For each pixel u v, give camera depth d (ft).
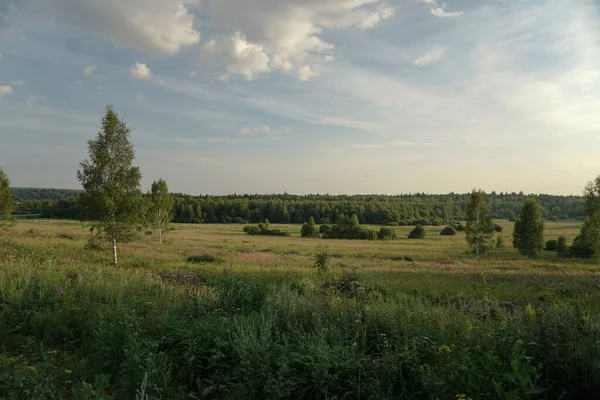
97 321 19.29
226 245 139.13
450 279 56.18
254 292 25.43
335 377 13.58
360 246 175.32
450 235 291.17
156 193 137.39
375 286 42.93
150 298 25.70
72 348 18.39
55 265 42.63
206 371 15.67
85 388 11.38
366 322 17.95
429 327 16.96
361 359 14.47
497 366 12.20
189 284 38.06
